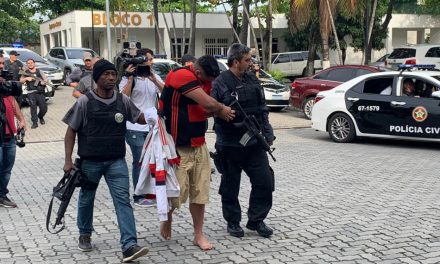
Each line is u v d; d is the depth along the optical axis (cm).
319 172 941
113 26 3466
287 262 523
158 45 2973
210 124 1530
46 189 838
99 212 703
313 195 782
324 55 2003
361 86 1269
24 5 4988
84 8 4694
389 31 3650
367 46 2119
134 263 524
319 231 617
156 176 523
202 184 558
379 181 867
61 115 1744
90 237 565
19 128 745
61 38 3978
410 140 1286
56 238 605
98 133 518
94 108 516
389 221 652
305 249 559
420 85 1201
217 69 545
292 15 2083
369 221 653
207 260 531
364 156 1102
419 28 3853
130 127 708
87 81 805
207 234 613
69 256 547
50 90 1950
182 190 546
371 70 1593
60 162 1061
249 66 577
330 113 1305
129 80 695
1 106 704
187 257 540
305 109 1716
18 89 708
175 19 3647
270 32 2466
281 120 1705
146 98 712
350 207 716
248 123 570
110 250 563
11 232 627
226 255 545
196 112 545
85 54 955
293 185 845
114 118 520
